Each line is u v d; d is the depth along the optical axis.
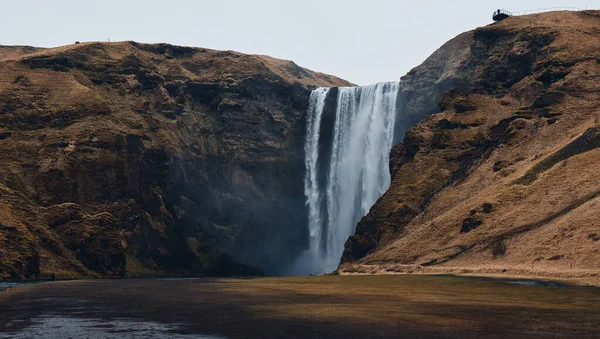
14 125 149.50
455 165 132.12
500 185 109.75
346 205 168.12
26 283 100.44
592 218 82.38
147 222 149.75
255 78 179.88
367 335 38.97
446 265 94.88
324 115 176.75
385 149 164.25
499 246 92.06
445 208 117.50
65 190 139.25
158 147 159.00
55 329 41.66
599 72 129.12
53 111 153.75
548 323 43.34
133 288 82.12
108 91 167.62
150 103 169.38
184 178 161.38
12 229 117.75
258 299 61.75
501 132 128.50
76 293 72.88
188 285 89.00
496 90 143.75
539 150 115.94
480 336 38.50
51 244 125.56
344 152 171.50
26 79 159.62
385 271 102.75
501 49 150.50
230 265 159.00
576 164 100.31
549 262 79.81
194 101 177.88
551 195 96.94
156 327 42.22
